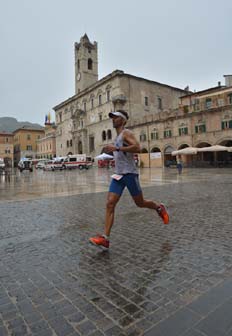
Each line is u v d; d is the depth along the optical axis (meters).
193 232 4.89
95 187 13.94
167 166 40.50
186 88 62.28
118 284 2.92
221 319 2.20
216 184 13.47
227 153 35.59
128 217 6.32
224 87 38.16
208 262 3.46
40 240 4.64
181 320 2.21
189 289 2.75
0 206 8.42
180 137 38.81
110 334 2.06
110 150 3.86
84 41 63.16
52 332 2.11
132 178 3.98
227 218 5.92
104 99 53.94
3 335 2.08
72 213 6.98
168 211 6.90
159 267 3.35
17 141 96.56
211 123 34.62
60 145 74.50
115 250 4.03
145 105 53.06
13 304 2.55
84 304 2.52
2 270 3.36
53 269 3.37
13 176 28.86
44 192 12.26
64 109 71.56
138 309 2.41
